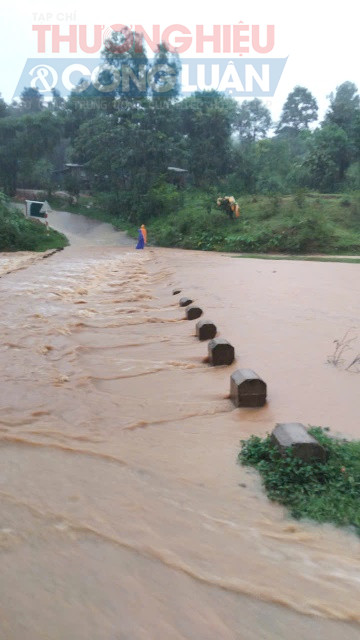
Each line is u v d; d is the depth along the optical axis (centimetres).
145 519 364
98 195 4519
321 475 410
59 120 4869
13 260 2236
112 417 556
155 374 705
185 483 415
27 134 4759
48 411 570
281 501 385
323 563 321
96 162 4284
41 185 4962
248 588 298
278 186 4278
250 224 3019
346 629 271
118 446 484
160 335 919
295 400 592
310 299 1205
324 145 4253
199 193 4009
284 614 281
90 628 267
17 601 284
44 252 2642
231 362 737
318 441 449
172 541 340
